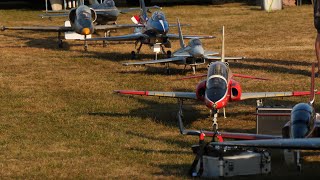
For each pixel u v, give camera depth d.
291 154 47.59
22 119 66.38
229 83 61.16
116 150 54.78
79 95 77.12
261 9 165.50
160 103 72.31
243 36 125.12
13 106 72.31
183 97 63.81
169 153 53.56
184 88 80.44
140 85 82.38
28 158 53.16
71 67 96.38
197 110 69.06
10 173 49.31
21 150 55.47
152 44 99.19
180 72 89.69
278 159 50.78
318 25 83.81
